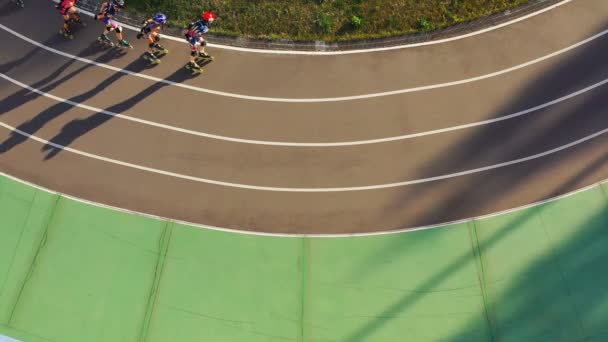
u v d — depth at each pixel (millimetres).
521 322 15625
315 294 15969
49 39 18391
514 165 17234
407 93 18062
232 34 18562
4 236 16297
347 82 18172
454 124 17719
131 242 16391
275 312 15766
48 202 16688
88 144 17312
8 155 17125
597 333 15469
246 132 17578
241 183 17031
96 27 18641
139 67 18188
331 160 17328
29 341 15281
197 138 17469
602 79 18078
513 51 18500
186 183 17000
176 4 18750
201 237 16500
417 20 18750
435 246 16453
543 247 16391
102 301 15750
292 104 17922
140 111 17703
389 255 16359
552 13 18891
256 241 16484
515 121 17719
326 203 16891
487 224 16656
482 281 16062
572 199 16828
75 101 17734
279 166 17250
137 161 17188
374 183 17094
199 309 15750
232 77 18172
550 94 17969
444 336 15523
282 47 18547
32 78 17953
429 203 16891
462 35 18703
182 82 18047
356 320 15695
